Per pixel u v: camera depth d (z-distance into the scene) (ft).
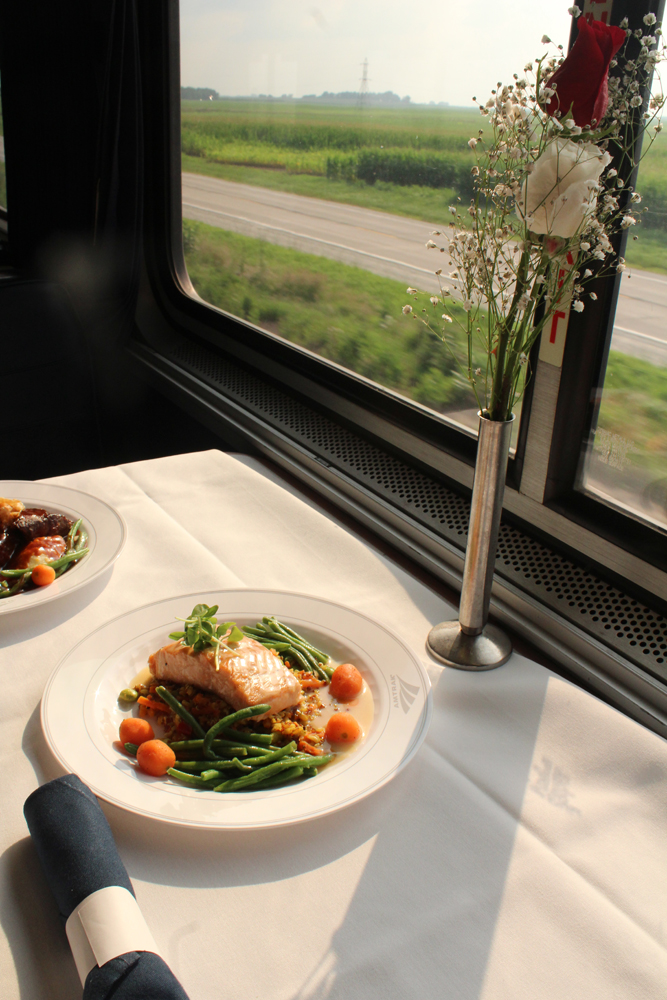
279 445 4.93
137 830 2.03
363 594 3.20
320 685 2.56
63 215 6.75
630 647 2.93
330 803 2.02
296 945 1.73
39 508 3.54
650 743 2.32
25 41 6.28
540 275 2.15
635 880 1.92
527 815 2.10
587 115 1.94
